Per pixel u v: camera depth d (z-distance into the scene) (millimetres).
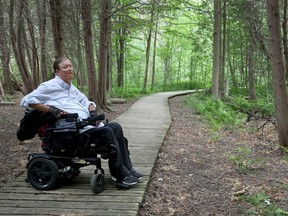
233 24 21156
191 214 3832
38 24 14719
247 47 19078
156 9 14195
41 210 3566
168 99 21938
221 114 11562
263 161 5945
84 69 26953
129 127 9352
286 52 10250
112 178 4254
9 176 4934
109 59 22781
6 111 12945
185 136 8594
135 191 4133
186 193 4465
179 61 43281
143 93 28422
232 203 4164
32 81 15648
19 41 14438
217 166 5754
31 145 7117
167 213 3822
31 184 4172
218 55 16125
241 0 13570
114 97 22344
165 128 9203
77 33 16438
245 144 7531
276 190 4582
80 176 4672
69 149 4070
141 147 6688
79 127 3936
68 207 3643
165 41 39281
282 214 3723
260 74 20484
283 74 6504
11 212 3510
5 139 7703
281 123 6582
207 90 22469
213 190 4602
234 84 26578
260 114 12062
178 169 5539
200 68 44625
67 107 4094
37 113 3963
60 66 4129
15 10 14172
